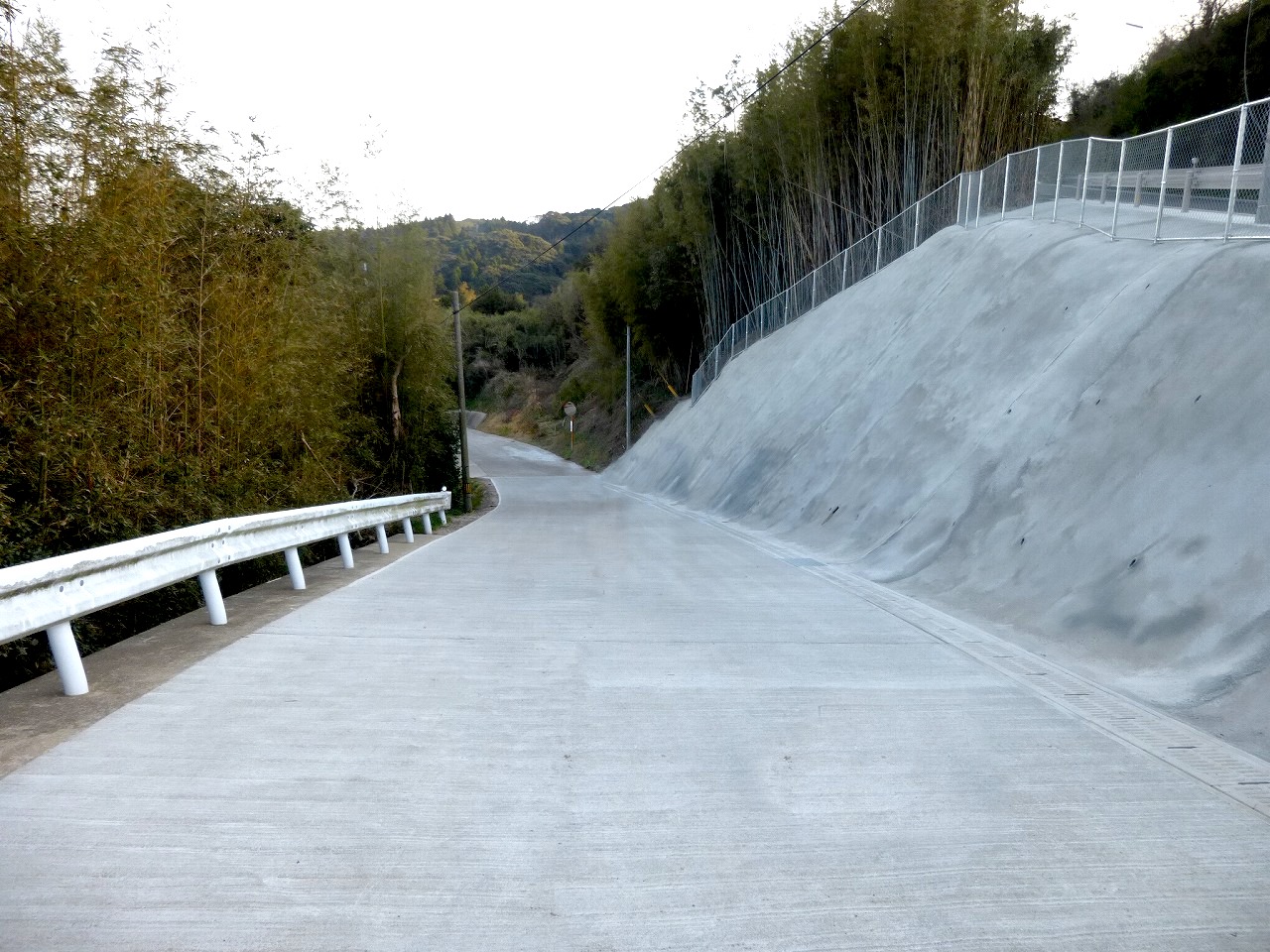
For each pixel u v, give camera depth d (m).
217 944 2.42
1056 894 2.79
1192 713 4.77
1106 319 10.31
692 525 18.48
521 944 2.47
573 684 5.11
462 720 4.41
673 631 6.68
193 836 3.06
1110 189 15.42
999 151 22.97
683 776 3.73
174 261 9.68
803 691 5.05
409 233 22.06
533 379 78.06
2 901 2.60
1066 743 4.22
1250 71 28.20
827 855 3.04
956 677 5.41
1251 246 9.12
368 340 20.69
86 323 7.14
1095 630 6.39
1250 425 6.84
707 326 38.12
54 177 6.96
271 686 4.91
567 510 24.56
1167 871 2.95
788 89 27.61
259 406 10.99
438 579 9.31
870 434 14.80
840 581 9.65
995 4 22.97
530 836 3.14
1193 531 6.48
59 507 7.05
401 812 3.31
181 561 5.96
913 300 18.31
